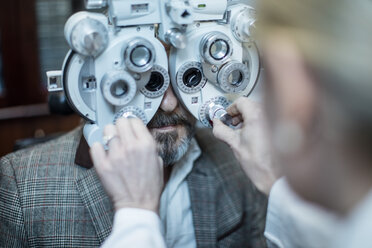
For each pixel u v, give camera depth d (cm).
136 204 56
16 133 163
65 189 76
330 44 36
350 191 42
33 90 170
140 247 52
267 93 43
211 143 93
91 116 63
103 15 59
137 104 65
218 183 88
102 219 75
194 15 63
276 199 59
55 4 165
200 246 82
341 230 43
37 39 166
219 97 69
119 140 57
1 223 77
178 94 68
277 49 39
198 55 66
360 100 36
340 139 39
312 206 48
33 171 78
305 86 39
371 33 36
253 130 63
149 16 60
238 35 65
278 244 60
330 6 36
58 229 75
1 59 163
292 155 43
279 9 39
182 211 83
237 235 89
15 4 160
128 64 59
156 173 57
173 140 73
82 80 61
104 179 56
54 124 168
